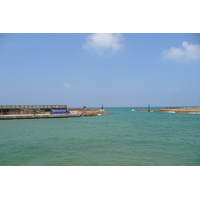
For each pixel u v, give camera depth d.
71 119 46.22
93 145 16.56
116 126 31.25
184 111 80.88
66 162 11.80
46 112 51.88
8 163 11.63
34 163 11.63
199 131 25.23
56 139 19.45
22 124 34.25
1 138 20.11
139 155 13.36
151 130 26.22
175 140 18.78
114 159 12.44
